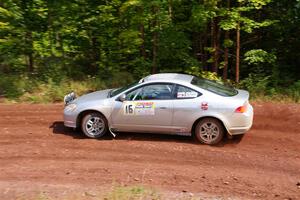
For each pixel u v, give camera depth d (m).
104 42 19.84
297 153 10.86
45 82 18.16
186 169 9.80
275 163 10.22
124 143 11.49
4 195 8.52
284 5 20.41
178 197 8.33
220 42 21.09
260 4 18.34
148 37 19.72
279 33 20.94
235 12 17.23
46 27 19.22
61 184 9.02
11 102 16.12
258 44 21.47
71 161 10.34
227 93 11.51
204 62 20.91
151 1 17.06
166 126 11.48
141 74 18.91
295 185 9.05
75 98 12.98
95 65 20.75
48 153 10.87
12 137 12.12
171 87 11.45
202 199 8.27
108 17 19.00
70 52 20.70
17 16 18.05
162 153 10.79
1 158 10.59
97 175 9.48
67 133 12.41
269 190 8.78
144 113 11.51
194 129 11.47
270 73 19.62
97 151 10.95
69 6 18.81
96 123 11.87
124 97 11.66
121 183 9.01
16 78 18.09
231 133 11.21
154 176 9.40
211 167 9.96
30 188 8.83
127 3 17.44
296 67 21.42
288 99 15.88
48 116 14.12
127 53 19.73
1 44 18.73
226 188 8.84
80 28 19.83
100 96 12.15
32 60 20.03
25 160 10.45
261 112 14.22
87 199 8.20
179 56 19.00
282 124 13.02
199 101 11.23
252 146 11.33
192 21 18.17
